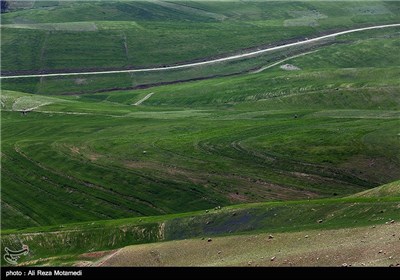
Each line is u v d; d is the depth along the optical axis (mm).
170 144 165375
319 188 130750
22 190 145500
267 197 128625
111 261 78312
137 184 141875
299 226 78000
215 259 72375
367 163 139875
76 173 152250
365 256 62094
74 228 102438
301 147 151875
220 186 136125
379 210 79125
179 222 96750
